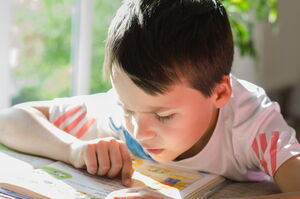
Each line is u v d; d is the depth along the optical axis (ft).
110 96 2.83
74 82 5.04
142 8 2.08
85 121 2.81
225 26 2.24
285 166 2.12
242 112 2.47
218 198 2.10
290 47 4.65
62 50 5.00
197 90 2.08
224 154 2.47
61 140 2.42
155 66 1.93
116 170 2.16
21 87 4.66
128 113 2.10
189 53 2.01
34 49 4.77
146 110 1.99
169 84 1.95
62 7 4.93
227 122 2.47
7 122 2.63
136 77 1.91
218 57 2.16
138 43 1.96
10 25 4.17
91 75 5.14
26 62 4.70
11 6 4.17
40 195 1.80
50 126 2.60
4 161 2.26
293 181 2.03
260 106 2.51
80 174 2.17
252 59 4.86
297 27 4.58
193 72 2.02
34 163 2.29
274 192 2.26
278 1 4.59
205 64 2.08
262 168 2.32
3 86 4.18
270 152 2.22
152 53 1.94
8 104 4.27
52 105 2.88
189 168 2.52
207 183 2.22
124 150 2.26
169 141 2.10
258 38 4.83
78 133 2.79
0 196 1.79
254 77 4.91
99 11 5.10
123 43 1.98
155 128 2.05
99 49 5.17
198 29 2.08
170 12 2.05
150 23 2.00
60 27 4.95
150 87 1.92
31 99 4.82
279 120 2.43
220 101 2.28
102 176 2.18
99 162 2.18
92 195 1.87
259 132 2.36
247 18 4.87
